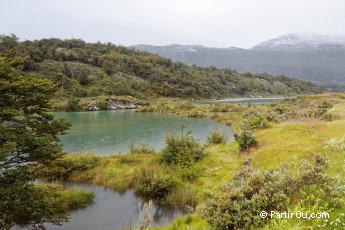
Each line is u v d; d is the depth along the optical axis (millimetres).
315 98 98000
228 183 11414
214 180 22062
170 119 77688
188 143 29406
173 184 21438
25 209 14828
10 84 14383
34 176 16578
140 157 30594
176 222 14398
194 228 11930
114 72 185625
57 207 17172
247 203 9500
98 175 25344
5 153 13344
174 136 29906
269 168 17766
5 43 173375
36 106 17016
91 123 69125
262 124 35438
